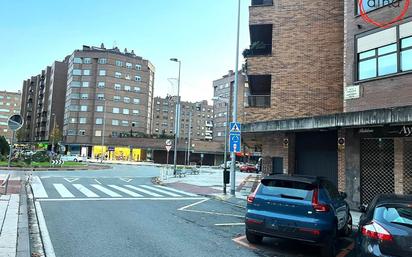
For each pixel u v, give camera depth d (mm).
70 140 93750
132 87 98312
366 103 15469
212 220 11344
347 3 16859
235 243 8367
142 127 99500
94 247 7438
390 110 12430
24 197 14445
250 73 22484
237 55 20172
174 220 10977
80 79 95250
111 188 20094
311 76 21266
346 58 16656
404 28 14219
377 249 5070
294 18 22031
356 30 16250
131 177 30969
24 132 126312
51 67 116375
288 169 19531
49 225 9445
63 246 7441
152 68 106438
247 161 89375
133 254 7023
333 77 20891
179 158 87812
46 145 103000
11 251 6637
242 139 25672
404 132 13602
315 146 18781
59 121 108312
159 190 20656
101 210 12195
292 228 7551
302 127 16281
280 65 21984
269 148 22109
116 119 95688
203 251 7484
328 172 17984
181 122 150625
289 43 21953
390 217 5270
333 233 7539
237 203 16031
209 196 18562
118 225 9758
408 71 13891
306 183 7879
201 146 88062
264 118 21938
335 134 17812
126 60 97875
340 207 8719
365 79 15594
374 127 14742
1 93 164875
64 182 22109
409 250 4848
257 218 7961
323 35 21328
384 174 14547
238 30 20203
